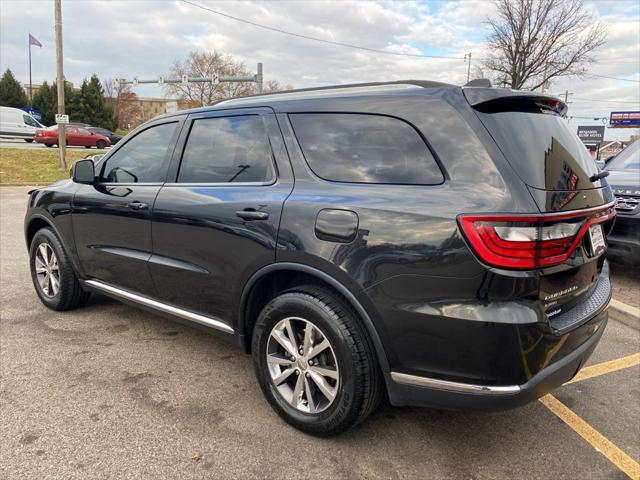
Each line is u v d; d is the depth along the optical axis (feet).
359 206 7.50
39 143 96.53
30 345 11.74
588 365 11.80
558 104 8.50
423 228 6.93
